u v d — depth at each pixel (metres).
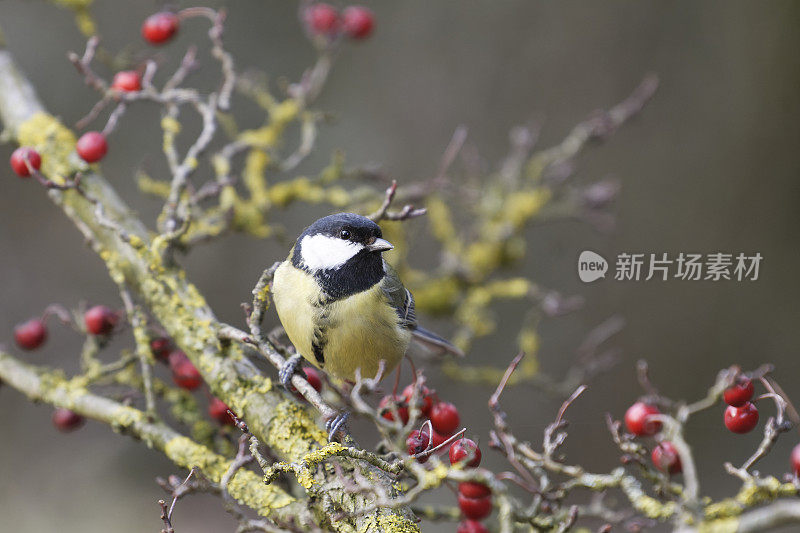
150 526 10.81
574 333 12.40
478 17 12.82
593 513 4.72
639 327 12.48
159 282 5.38
